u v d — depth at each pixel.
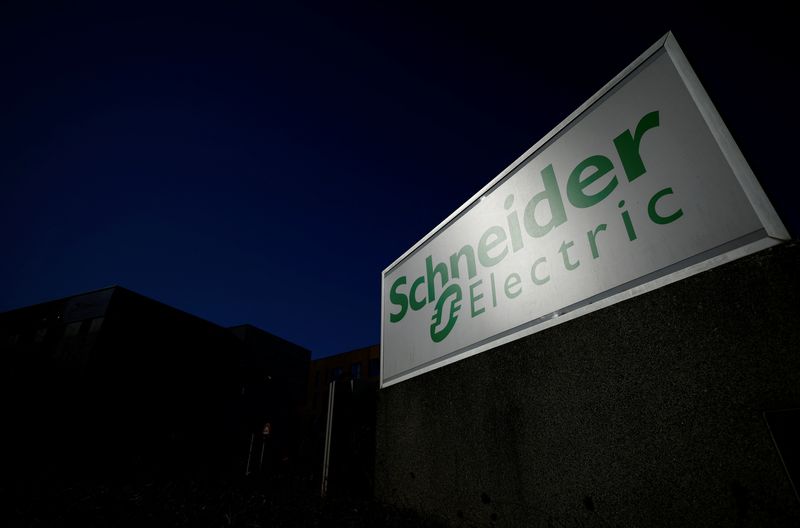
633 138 2.10
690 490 1.42
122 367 19.23
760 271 1.41
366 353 33.97
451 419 2.75
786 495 1.18
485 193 3.21
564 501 1.85
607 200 2.16
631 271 1.91
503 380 2.40
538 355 2.21
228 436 23.67
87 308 20.11
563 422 1.95
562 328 2.11
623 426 1.69
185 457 16.44
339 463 4.07
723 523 1.31
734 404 1.37
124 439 17.97
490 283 2.89
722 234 1.60
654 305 1.71
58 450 14.72
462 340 2.99
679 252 1.73
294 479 7.36
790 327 1.28
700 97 1.83
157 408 20.31
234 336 27.17
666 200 1.86
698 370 1.50
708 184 1.71
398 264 4.28
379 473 3.42
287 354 31.44
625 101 2.20
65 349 18.97
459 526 2.45
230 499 4.31
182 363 22.66
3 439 13.70
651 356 1.66
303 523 2.93
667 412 1.55
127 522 3.14
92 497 4.53
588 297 2.08
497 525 2.18
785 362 1.27
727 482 1.33
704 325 1.52
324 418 13.31
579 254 2.23
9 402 14.61
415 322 3.69
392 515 2.97
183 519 3.22
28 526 3.03
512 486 2.14
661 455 1.53
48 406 15.73
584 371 1.92
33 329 20.86
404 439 3.22
